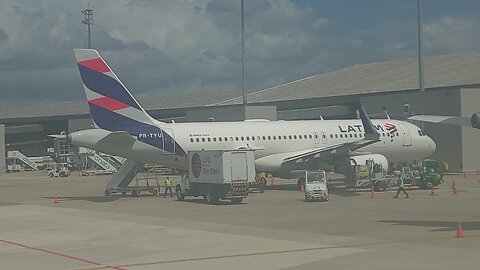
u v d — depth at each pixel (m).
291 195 50.16
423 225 30.19
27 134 157.50
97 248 25.33
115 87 50.62
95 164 115.00
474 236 26.31
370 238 26.16
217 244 25.42
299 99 111.62
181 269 20.19
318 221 32.59
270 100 122.94
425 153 59.97
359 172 52.00
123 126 50.97
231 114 92.88
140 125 51.44
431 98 77.31
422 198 44.75
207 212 38.62
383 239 25.80
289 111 113.44
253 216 35.69
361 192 51.31
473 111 74.38
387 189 53.59
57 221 35.62
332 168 55.06
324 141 57.31
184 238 27.44
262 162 55.06
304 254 22.45
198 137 52.94
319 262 20.75
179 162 52.91
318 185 43.97
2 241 28.11
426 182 53.16
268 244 25.06
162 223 33.34
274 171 55.56
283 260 21.33
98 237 28.56
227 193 43.94
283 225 31.23
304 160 54.12
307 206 40.84
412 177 54.31
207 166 45.69
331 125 58.31
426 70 120.06
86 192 60.88
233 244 25.31
